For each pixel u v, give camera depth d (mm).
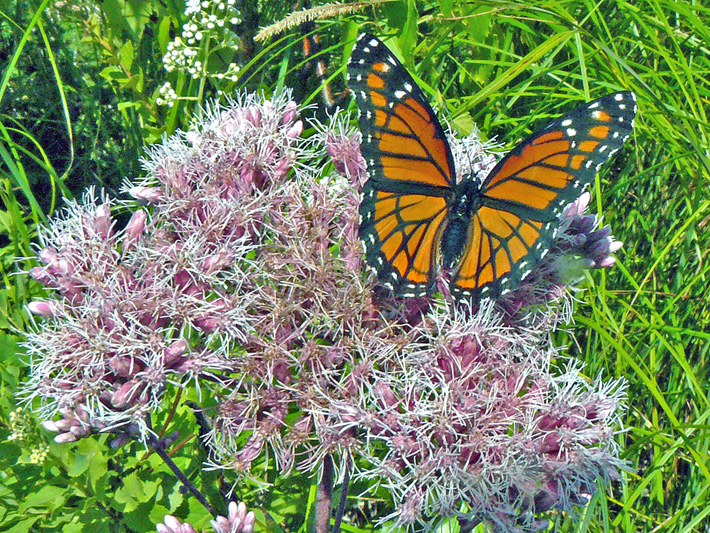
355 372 284
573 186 275
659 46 347
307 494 312
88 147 383
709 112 362
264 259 292
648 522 318
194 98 354
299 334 287
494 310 293
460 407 274
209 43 369
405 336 286
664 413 329
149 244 288
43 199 377
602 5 378
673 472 323
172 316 278
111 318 276
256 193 298
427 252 284
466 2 350
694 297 338
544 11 341
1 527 300
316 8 326
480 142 318
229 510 285
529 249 279
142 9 376
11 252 344
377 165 282
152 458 307
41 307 281
